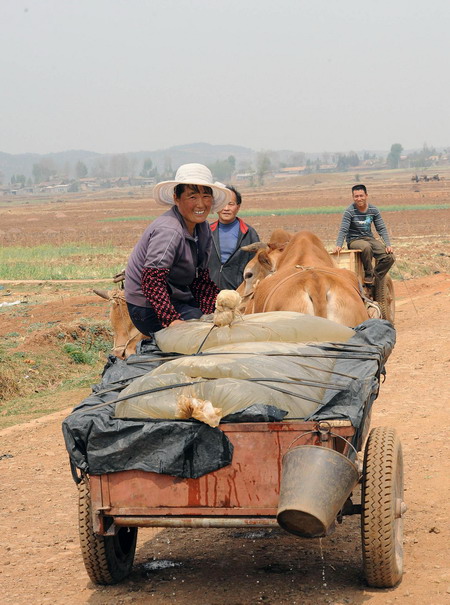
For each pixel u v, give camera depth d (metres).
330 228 59.22
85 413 4.80
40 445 9.79
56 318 18.34
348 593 4.97
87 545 5.10
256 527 4.61
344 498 4.40
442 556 5.48
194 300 6.39
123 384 5.16
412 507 6.54
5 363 13.98
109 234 64.81
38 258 36.66
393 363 12.27
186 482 4.64
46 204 199.12
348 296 7.21
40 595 5.34
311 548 5.92
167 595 5.16
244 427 4.55
